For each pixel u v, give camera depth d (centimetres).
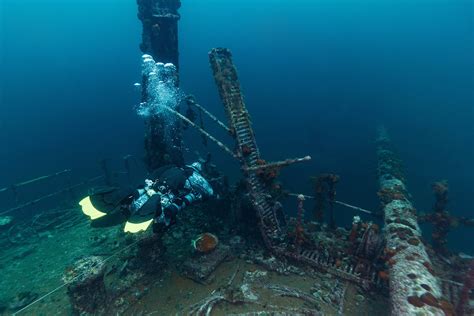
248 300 513
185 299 534
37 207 1391
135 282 571
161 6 754
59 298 579
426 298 354
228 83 686
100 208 345
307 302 507
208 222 750
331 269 561
